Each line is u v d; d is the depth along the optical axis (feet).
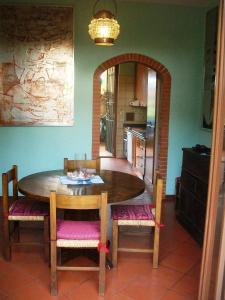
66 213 9.94
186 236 11.69
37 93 14.32
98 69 14.60
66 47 14.12
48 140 14.83
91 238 7.79
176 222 13.08
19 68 14.05
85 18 14.12
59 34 14.01
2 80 14.03
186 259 9.94
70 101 14.58
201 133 15.30
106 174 10.63
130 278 8.79
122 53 14.60
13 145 14.66
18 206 9.61
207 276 6.47
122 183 9.50
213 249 6.36
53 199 7.48
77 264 9.36
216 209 6.23
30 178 9.90
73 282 8.50
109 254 10.04
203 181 10.80
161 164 15.74
